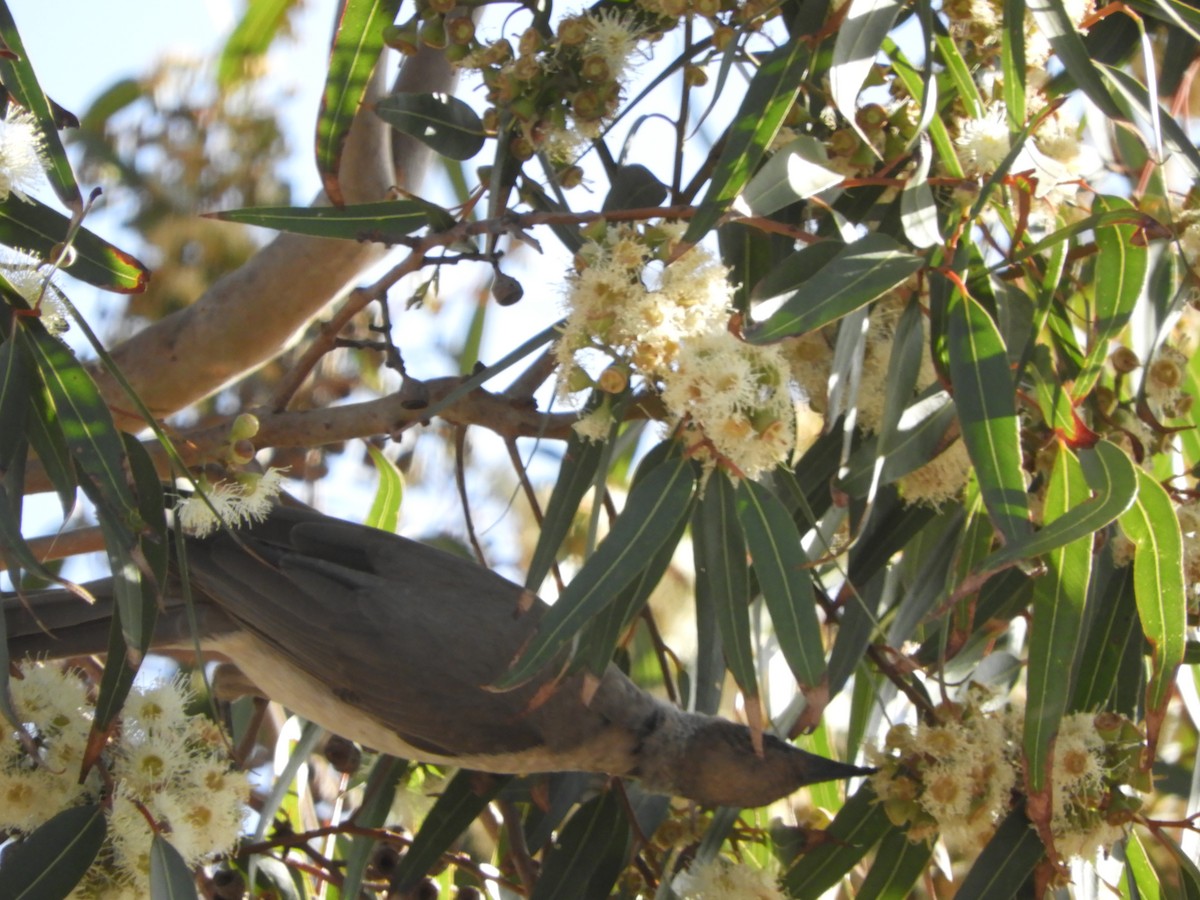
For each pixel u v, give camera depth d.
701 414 5.02
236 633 7.76
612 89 6.04
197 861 5.69
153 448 7.64
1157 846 8.18
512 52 6.05
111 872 5.46
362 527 7.87
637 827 7.00
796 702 7.54
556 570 7.12
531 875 7.45
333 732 7.79
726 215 5.61
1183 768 8.15
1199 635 6.60
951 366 5.25
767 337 4.93
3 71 5.62
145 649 5.09
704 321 5.09
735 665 5.32
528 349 5.60
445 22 6.13
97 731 5.21
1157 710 5.38
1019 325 5.80
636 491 5.18
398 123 6.48
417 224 6.39
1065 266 6.47
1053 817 5.77
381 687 7.37
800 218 6.53
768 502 5.30
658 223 5.82
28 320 5.23
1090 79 5.48
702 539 5.88
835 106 5.55
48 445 5.22
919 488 6.05
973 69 6.49
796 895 6.49
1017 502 5.06
